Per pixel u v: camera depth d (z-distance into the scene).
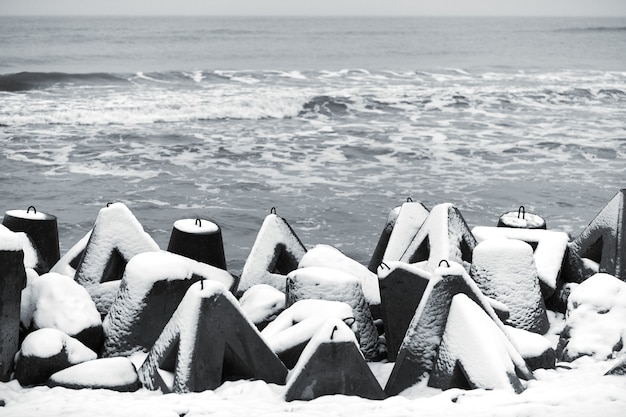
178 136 26.92
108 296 8.01
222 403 5.65
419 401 5.67
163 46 67.31
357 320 7.38
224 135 27.41
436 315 6.40
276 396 5.93
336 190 19.97
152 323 7.11
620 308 7.63
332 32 97.12
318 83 41.44
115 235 8.27
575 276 9.23
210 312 6.13
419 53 69.12
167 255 7.38
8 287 6.40
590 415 5.13
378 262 10.47
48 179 20.61
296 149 25.08
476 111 33.97
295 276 7.52
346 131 28.45
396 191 19.92
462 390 5.86
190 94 35.31
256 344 6.25
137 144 25.39
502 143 26.30
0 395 5.99
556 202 18.95
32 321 6.88
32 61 52.44
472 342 6.02
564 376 6.44
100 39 71.19
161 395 6.00
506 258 8.11
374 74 47.00
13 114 28.91
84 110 29.83
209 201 18.88
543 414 5.20
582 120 31.86
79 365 6.32
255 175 21.50
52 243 9.80
